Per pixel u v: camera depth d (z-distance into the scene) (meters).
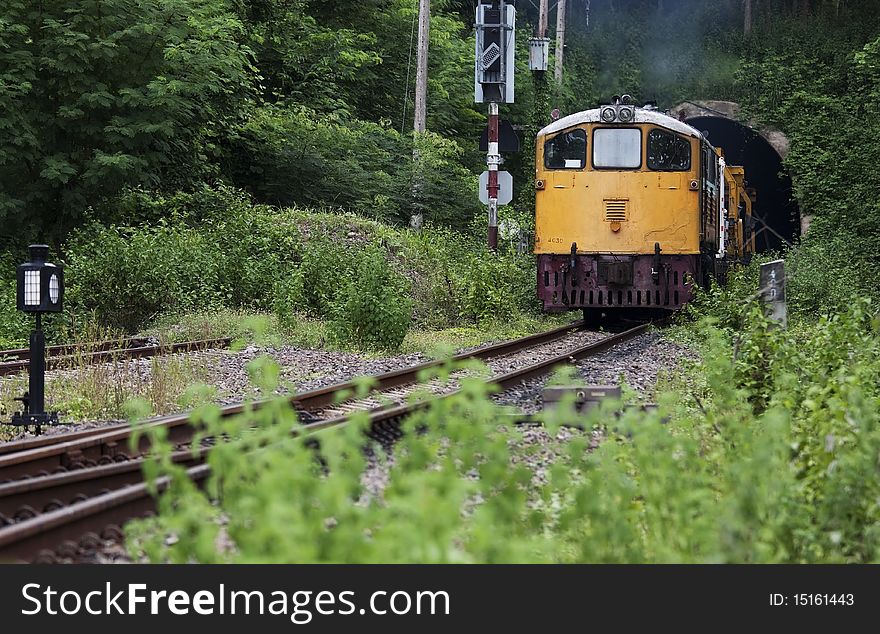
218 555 7.15
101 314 31.62
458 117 69.38
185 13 38.72
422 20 54.81
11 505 10.58
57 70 36.75
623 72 85.62
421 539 6.48
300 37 59.03
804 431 11.70
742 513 8.21
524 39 82.06
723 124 75.56
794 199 70.88
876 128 62.69
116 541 9.52
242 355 25.11
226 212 41.53
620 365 23.38
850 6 91.62
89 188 37.91
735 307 26.56
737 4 94.44
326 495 6.85
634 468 10.75
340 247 36.72
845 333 16.69
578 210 34.03
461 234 51.66
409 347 28.22
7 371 21.81
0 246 36.66
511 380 20.38
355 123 55.88
